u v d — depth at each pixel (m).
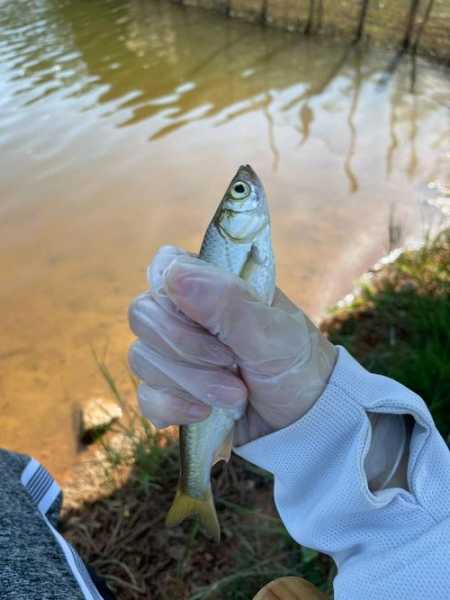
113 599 0.26
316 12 1.54
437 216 0.81
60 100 1.28
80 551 0.39
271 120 1.16
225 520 0.40
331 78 1.33
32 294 0.72
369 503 0.16
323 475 0.18
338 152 1.02
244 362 0.18
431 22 1.33
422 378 0.44
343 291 0.67
